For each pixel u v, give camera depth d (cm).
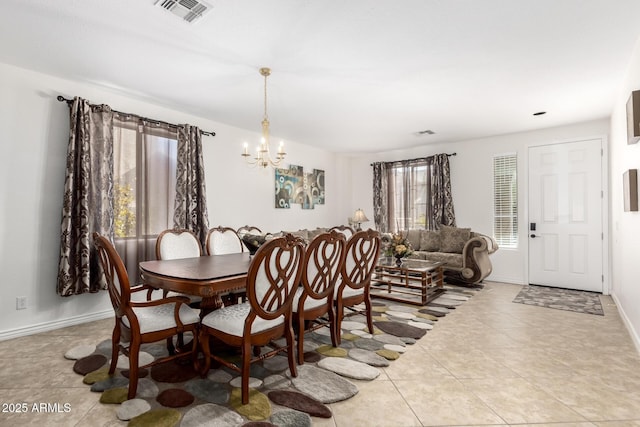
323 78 313
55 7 206
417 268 412
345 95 358
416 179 628
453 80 318
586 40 245
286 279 201
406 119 449
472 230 567
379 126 486
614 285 414
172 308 226
